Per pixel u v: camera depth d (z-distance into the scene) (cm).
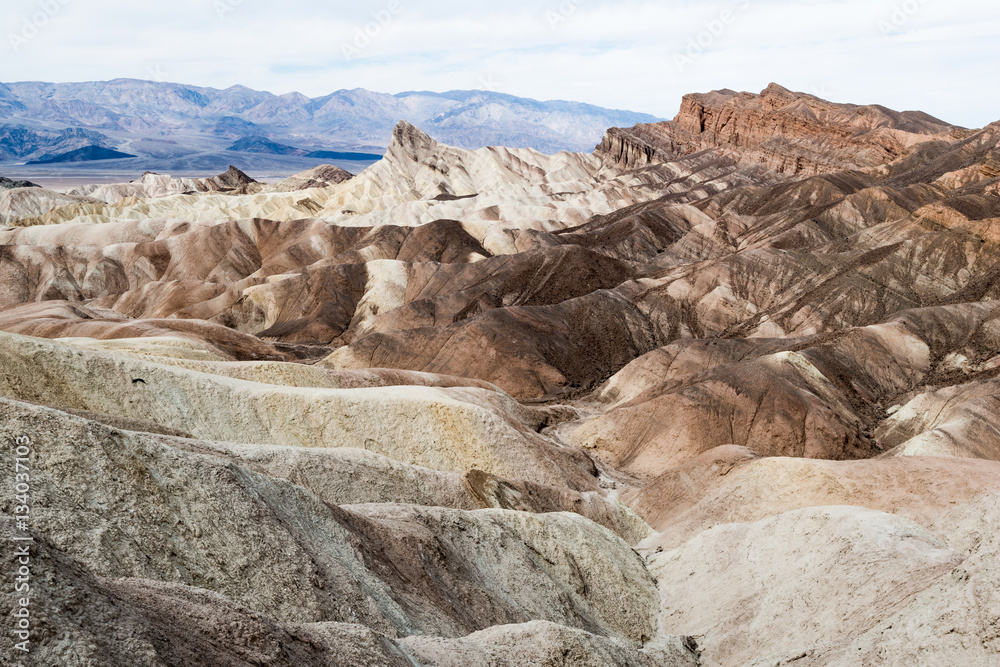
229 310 11444
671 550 3928
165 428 3359
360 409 4853
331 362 8869
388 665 1675
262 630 1472
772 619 2855
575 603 3241
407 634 2258
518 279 11475
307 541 2389
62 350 4078
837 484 4181
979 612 1961
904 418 6481
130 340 6619
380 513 3058
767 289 10069
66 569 1288
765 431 6212
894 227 11125
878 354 7694
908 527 3036
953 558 2636
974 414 5619
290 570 2167
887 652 2097
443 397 5184
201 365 5359
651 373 7956
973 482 3856
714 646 2889
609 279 11619
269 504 2420
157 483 2127
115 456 2089
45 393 3838
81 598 1227
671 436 6309
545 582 3212
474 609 2759
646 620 3366
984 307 8225
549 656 2123
